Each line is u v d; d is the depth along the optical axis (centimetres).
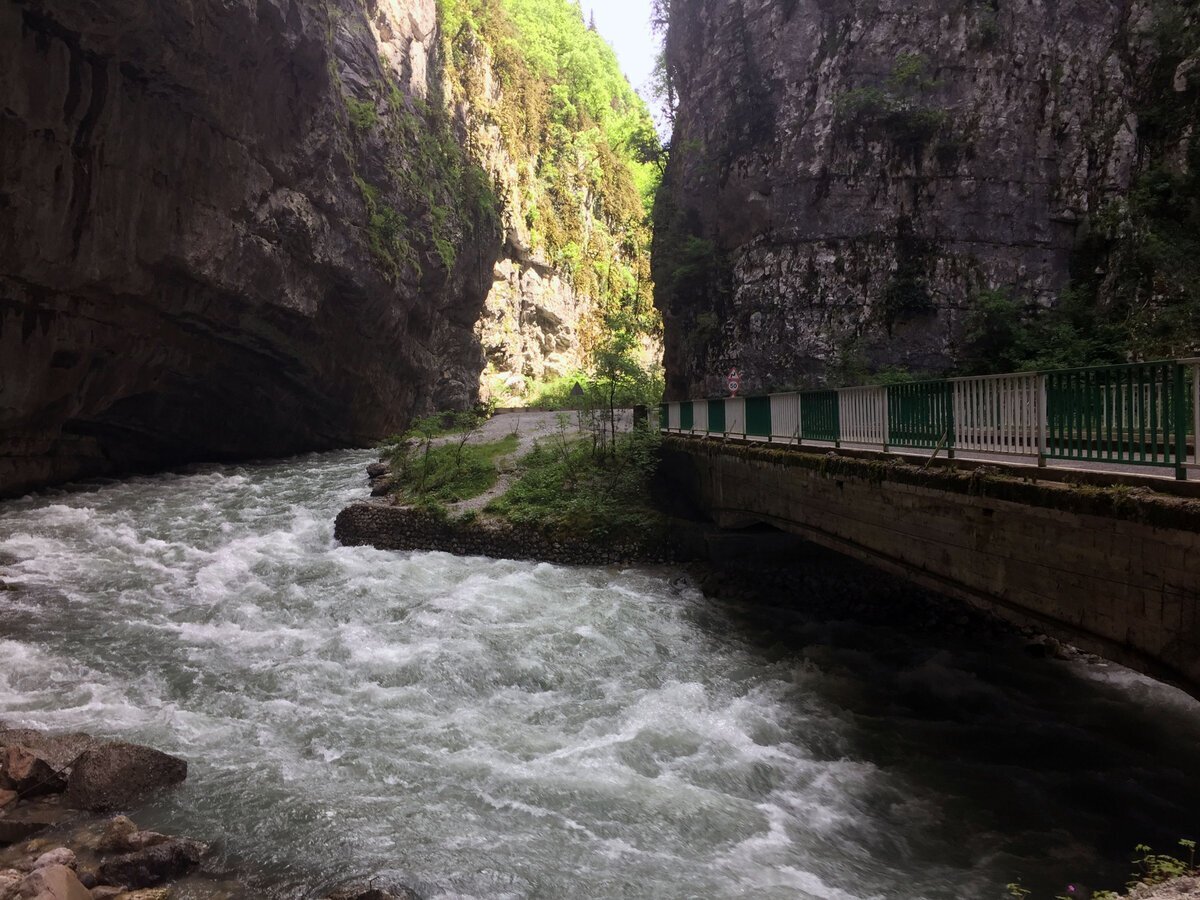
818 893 598
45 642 1135
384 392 3819
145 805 691
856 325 2438
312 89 2603
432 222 3850
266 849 625
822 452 1149
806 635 1271
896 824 715
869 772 809
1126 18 2445
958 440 827
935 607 1338
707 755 834
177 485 2503
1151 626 573
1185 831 711
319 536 1920
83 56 1764
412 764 786
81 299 2044
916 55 2430
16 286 1841
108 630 1202
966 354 2341
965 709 991
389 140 3494
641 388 2958
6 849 609
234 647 1140
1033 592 707
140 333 2298
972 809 743
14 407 1992
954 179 2400
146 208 2045
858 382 2289
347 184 3020
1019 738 903
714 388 2719
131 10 1705
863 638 1262
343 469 2856
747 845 666
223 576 1523
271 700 951
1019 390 729
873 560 997
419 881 580
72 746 757
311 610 1323
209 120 2178
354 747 826
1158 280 2112
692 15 3070
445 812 693
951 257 2384
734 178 2719
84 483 2464
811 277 2516
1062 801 761
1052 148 2409
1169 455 568
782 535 1548
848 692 1032
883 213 2450
